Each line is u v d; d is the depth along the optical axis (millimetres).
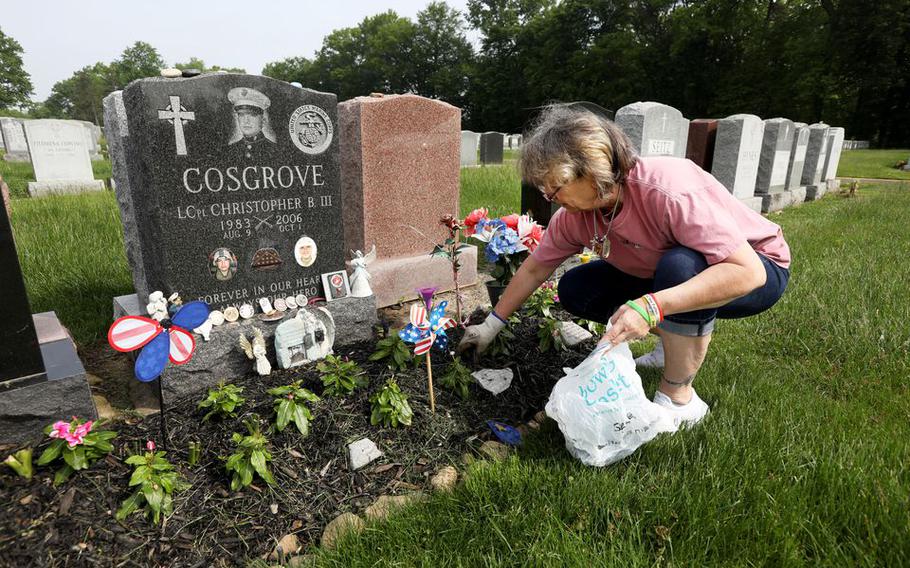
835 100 34906
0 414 1990
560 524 1604
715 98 34875
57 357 2244
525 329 3125
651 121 6047
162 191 2441
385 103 3824
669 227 1893
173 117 2406
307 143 2854
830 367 2738
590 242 2191
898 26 28688
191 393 2504
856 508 1623
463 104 57188
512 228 3027
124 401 2543
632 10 37406
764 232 2043
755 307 2121
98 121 87125
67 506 1634
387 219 4066
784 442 1991
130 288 3979
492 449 2049
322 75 71438
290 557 1598
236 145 2617
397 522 1647
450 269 4418
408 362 2658
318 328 2748
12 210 6301
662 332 2016
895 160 19844
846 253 4941
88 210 6344
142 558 1547
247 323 2650
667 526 1610
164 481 1716
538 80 43062
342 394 2354
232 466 1822
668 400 2123
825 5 30812
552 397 1866
